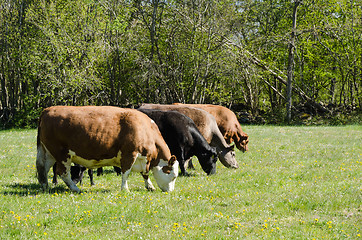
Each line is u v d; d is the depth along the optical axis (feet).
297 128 107.04
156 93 146.72
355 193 35.29
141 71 134.00
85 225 26.37
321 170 47.06
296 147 67.51
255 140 77.97
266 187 38.45
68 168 36.04
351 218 28.81
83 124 35.06
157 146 37.47
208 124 50.29
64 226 25.94
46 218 27.07
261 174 45.27
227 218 28.53
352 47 143.54
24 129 123.65
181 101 140.26
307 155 59.11
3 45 132.87
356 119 133.08
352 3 140.15
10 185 38.78
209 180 42.93
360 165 50.03
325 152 61.31
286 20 157.48
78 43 123.24
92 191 37.04
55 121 35.14
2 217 27.25
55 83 122.52
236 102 173.06
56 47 122.21
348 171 46.09
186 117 46.16
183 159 45.55
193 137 45.68
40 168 36.65
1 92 144.87
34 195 34.06
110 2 129.08
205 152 45.98
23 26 133.90
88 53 125.59
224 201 33.45
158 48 136.56
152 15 136.98
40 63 120.57
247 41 153.79
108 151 35.68
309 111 149.79
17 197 32.58
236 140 58.29
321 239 24.63
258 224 27.35
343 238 24.77
